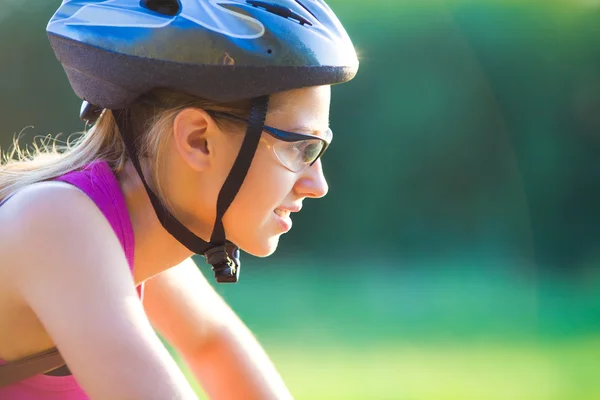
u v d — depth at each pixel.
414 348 21.81
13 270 4.39
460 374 19.16
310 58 4.86
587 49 34.97
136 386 4.04
